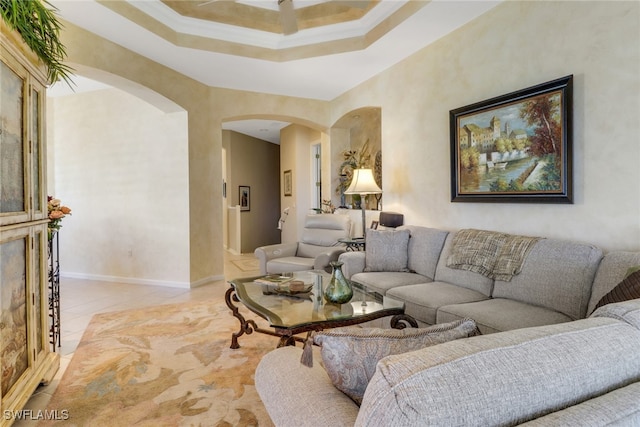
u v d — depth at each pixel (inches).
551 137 99.3
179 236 187.8
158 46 143.5
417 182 153.0
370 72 175.0
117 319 136.5
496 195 115.6
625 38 84.7
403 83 159.3
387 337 38.6
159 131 190.2
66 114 209.8
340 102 210.8
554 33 99.4
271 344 112.3
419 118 150.8
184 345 111.7
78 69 132.8
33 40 75.4
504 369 26.7
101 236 204.5
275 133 341.1
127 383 88.6
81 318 138.3
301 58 157.2
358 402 38.9
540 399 26.7
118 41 138.6
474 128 122.6
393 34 135.5
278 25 148.8
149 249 194.4
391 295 107.1
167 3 132.4
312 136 296.5
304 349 43.8
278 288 105.0
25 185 77.0
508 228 114.3
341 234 176.4
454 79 132.6
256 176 360.8
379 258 134.0
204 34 147.3
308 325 79.9
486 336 30.8
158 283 192.7
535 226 106.4
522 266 94.0
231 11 138.9
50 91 203.2
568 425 24.4
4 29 65.4
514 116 109.2
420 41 141.9
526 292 91.0
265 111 207.9
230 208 334.0
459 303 94.1
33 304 80.0
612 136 87.5
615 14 86.4
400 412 23.7
